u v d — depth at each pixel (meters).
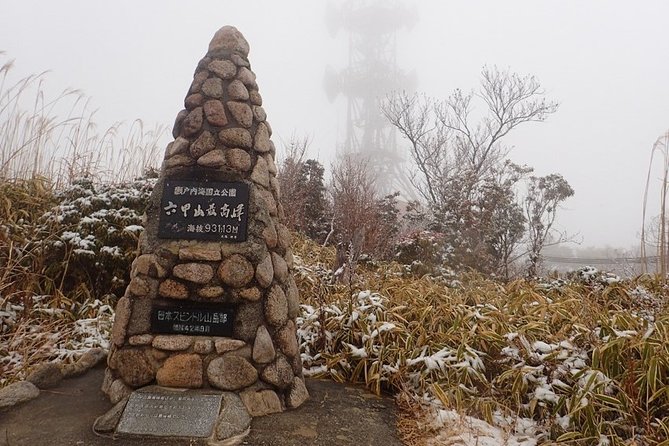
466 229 7.84
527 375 3.30
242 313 2.95
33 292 4.33
